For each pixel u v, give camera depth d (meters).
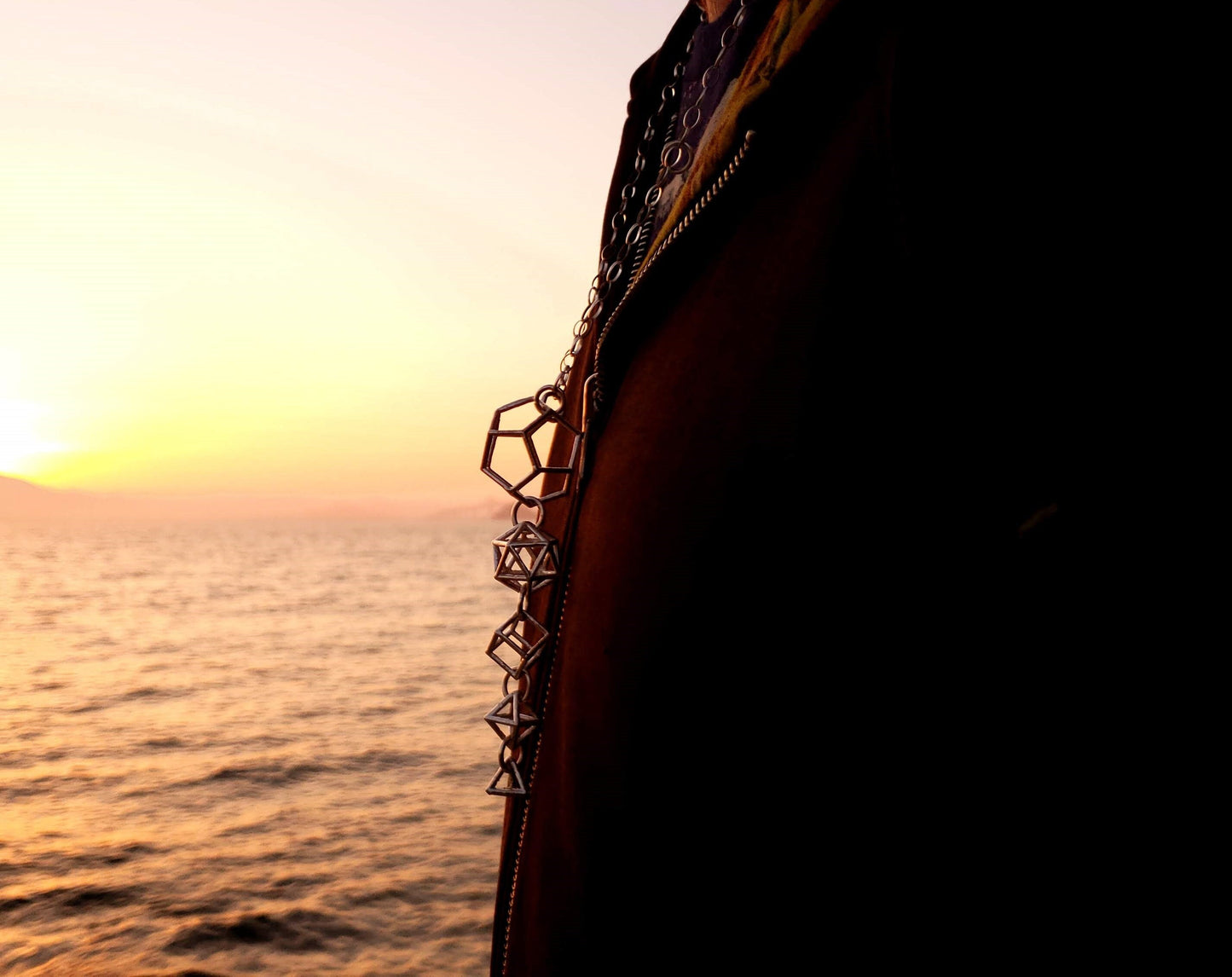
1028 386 0.41
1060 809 0.44
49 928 10.62
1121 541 0.39
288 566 89.50
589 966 0.63
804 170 0.54
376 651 35.16
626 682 0.60
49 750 19.95
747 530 0.53
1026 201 0.40
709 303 0.59
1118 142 0.38
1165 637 0.40
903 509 0.49
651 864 0.58
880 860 0.50
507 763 0.78
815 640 0.51
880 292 0.49
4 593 61.44
